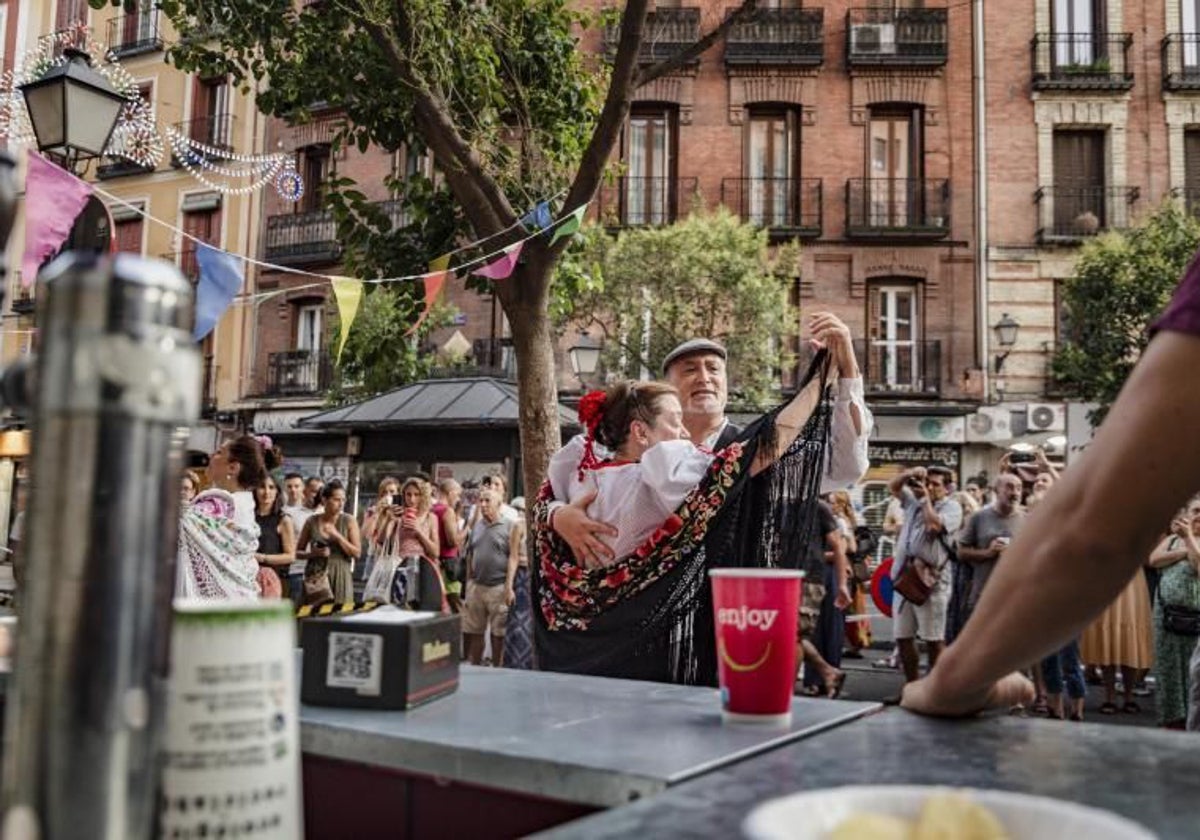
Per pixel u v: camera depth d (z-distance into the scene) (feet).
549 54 19.84
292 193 26.68
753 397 50.98
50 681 1.79
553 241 16.61
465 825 3.29
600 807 2.99
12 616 4.83
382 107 19.03
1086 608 3.24
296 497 32.37
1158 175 55.88
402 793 3.44
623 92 16.35
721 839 2.26
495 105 19.30
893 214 57.82
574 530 8.09
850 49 58.08
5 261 2.56
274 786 2.41
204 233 65.87
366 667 3.91
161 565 1.93
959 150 57.52
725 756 3.16
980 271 56.34
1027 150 56.80
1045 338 55.62
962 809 2.20
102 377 1.82
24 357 2.19
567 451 9.04
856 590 33.68
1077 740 3.41
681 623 7.79
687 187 59.06
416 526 25.16
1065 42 57.11
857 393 8.51
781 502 8.13
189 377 1.95
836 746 3.33
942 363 56.34
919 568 24.36
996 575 3.48
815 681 24.23
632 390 8.83
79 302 1.85
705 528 7.79
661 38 59.06
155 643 1.92
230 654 2.39
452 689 4.33
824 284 58.03
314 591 25.16
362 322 47.91
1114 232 52.31
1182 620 19.02
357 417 47.70
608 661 7.87
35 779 1.78
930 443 55.26
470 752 3.25
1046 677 21.58
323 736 3.61
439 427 46.60
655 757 3.14
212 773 2.33
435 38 17.08
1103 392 50.29
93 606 1.80
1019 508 22.13
